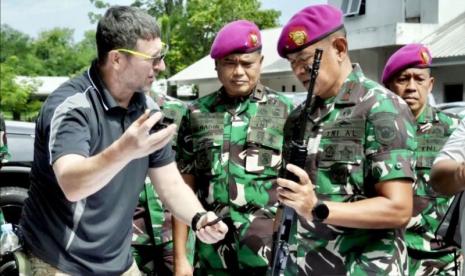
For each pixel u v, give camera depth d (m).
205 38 22.38
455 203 2.11
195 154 3.05
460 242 2.14
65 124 2.05
